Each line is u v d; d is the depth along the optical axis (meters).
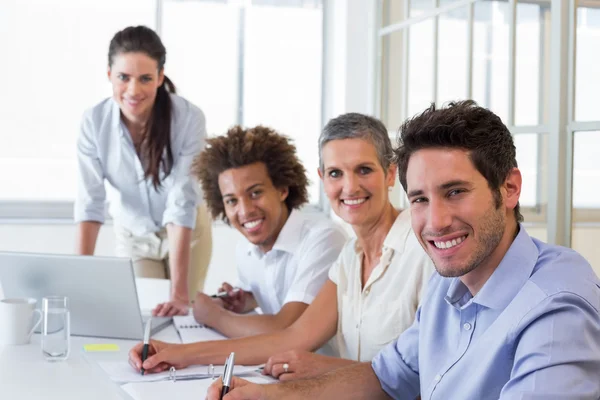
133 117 2.80
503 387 1.14
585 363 1.07
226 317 2.15
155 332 2.13
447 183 1.17
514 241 1.24
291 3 4.88
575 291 1.13
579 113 2.52
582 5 2.51
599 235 2.40
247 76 4.85
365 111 4.59
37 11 4.45
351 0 4.59
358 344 1.93
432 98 3.63
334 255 2.19
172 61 4.71
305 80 4.95
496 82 3.01
